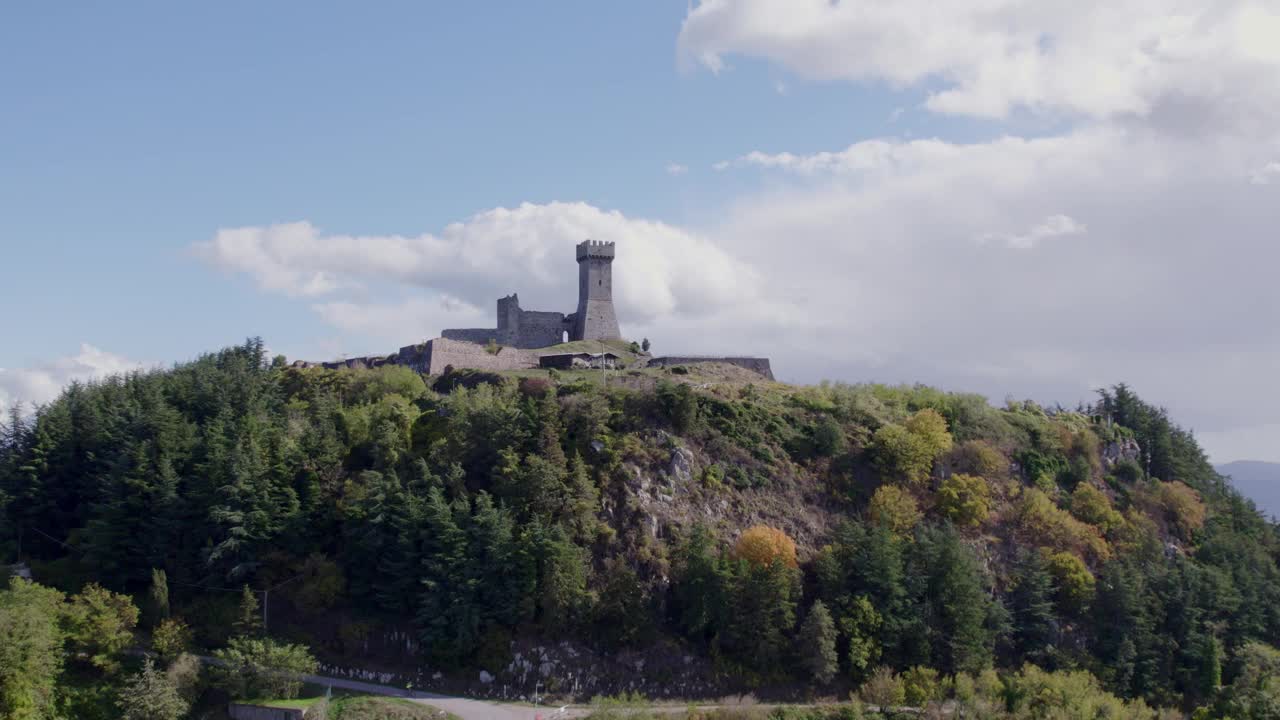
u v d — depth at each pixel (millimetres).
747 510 137125
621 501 130875
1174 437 193375
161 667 114188
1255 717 120875
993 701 116688
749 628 120000
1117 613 135500
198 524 129000
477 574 119750
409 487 129000
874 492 145875
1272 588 153125
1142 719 120438
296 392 169875
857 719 112062
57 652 111250
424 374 178750
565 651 117938
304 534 129500
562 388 153500
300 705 106625
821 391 168125
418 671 117750
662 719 109125
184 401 158250
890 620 123000
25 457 142125
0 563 131750
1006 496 151500
